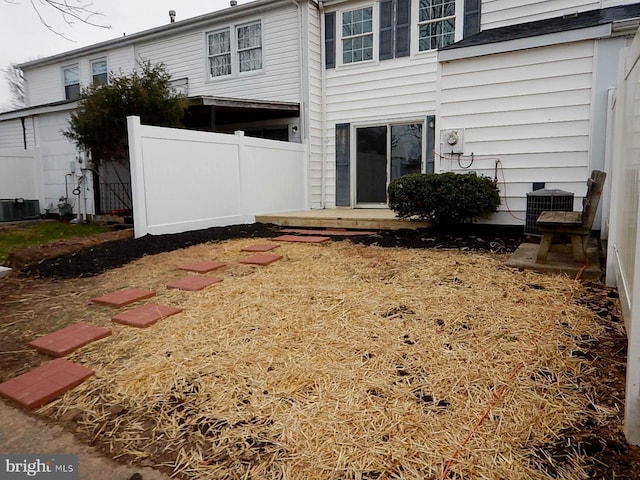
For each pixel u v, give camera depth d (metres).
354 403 2.07
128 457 1.82
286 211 9.34
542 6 7.89
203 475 1.68
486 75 6.20
